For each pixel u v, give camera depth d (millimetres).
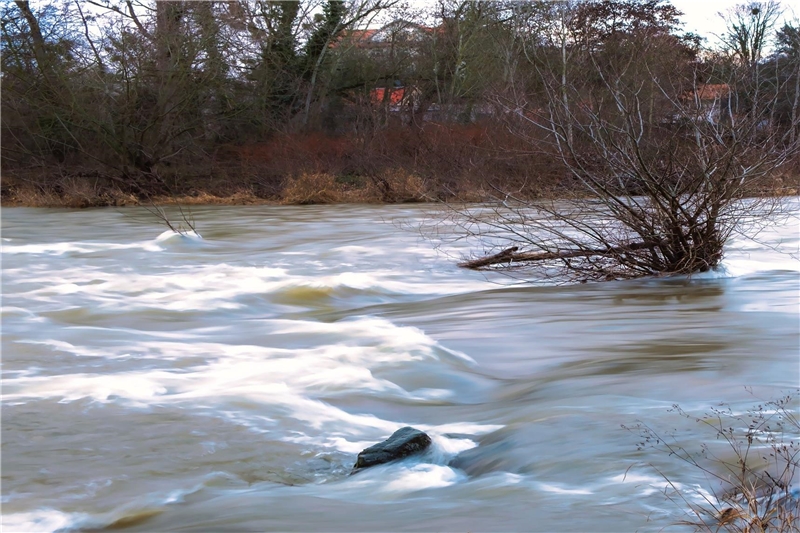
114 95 34812
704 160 12273
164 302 11289
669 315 9883
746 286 11953
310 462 5129
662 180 12188
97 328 9492
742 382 6605
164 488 4699
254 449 5309
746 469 4406
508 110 17672
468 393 6867
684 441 4934
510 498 4227
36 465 5016
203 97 37000
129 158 34969
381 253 16844
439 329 9398
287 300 11773
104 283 12641
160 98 34688
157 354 8109
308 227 22844
